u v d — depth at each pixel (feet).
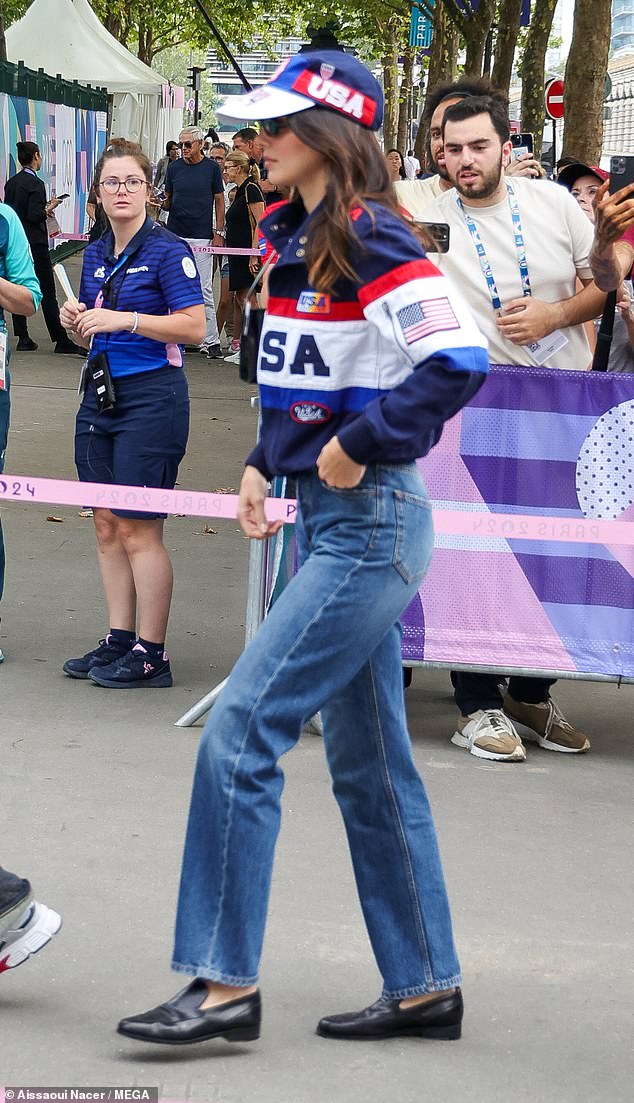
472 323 9.38
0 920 10.50
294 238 9.50
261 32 147.95
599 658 17.01
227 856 9.68
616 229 15.64
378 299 9.23
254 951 9.91
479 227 16.61
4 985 11.12
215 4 140.36
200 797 9.73
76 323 18.25
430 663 17.04
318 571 9.68
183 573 25.25
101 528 19.33
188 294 18.34
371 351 9.49
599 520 16.87
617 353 18.07
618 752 17.81
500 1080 10.18
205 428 38.99
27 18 103.24
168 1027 9.95
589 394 16.72
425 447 9.53
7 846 13.70
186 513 16.22
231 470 33.60
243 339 10.28
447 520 16.56
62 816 14.51
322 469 9.39
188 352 54.49
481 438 16.80
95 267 18.78
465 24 76.69
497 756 17.06
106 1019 10.67
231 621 22.59
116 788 15.37
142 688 19.10
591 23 47.65
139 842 13.97
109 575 19.44
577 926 12.78
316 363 9.56
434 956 10.53
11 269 19.30
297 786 15.70
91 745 16.71
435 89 17.72
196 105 142.00
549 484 16.88
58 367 48.98
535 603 16.98
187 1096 9.65
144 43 173.58
